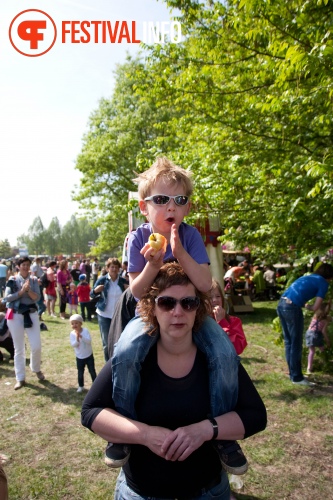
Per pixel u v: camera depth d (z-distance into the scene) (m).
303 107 5.30
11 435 4.24
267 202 5.98
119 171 23.11
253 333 9.00
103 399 1.66
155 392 1.61
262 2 4.28
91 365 5.57
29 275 5.89
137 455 1.69
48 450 3.90
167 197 1.77
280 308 5.49
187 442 1.46
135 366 1.58
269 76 5.89
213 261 9.01
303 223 5.43
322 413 4.48
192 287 1.61
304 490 3.13
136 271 1.91
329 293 5.95
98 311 5.80
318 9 4.19
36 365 6.03
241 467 1.63
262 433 4.05
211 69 6.39
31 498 3.12
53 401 5.21
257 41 5.54
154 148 7.48
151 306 1.62
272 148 6.18
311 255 5.58
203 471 1.68
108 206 25.19
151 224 1.87
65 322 11.69
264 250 7.36
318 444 3.82
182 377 1.63
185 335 1.61
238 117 6.34
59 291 12.72
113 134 23.06
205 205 6.51
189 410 1.59
